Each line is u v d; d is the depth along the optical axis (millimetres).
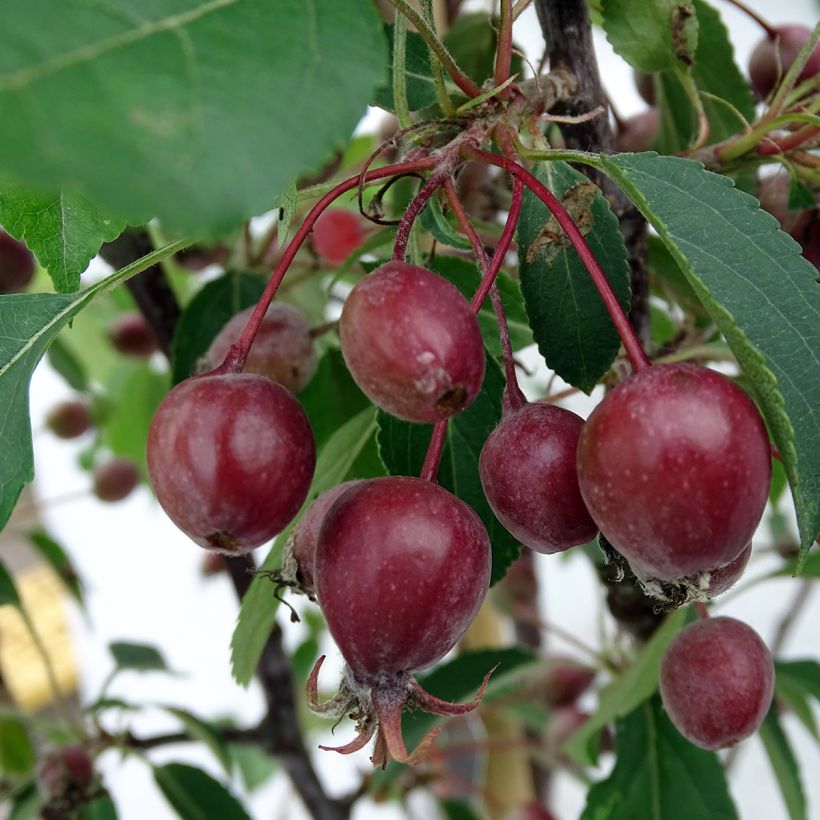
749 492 114
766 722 266
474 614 127
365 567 120
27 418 147
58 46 88
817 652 489
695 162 142
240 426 124
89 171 84
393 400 121
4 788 325
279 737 304
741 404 115
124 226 189
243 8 100
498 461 138
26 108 84
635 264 199
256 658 219
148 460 128
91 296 159
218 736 298
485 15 247
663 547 115
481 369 123
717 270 132
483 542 127
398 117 155
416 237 174
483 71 250
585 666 301
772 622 493
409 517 123
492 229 226
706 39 226
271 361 213
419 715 273
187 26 96
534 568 344
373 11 106
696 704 172
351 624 121
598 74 187
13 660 474
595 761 289
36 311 160
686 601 136
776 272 133
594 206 163
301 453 127
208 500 123
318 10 104
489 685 283
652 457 113
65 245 187
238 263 269
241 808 303
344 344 123
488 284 138
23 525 519
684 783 230
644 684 228
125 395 415
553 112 185
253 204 91
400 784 360
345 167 335
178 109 91
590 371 165
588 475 119
